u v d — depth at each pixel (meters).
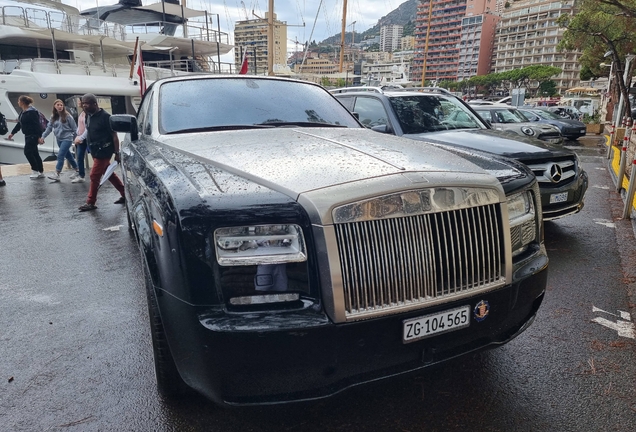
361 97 6.46
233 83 3.84
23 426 2.36
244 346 1.84
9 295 4.02
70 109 13.48
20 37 14.13
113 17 19.52
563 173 5.18
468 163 2.45
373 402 2.54
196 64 19.14
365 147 2.65
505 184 2.49
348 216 1.90
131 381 2.74
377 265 1.94
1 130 10.05
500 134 5.82
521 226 2.53
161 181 2.28
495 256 2.23
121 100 14.65
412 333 2.03
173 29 19.58
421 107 6.18
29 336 3.30
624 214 6.41
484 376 2.78
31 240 5.62
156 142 3.21
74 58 15.40
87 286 4.20
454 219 2.09
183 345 1.98
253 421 2.39
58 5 16.12
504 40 158.50
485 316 2.21
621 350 3.06
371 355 1.98
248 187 2.08
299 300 1.93
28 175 10.66
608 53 23.16
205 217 1.91
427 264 2.03
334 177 2.08
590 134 24.33
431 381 2.74
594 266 4.64
